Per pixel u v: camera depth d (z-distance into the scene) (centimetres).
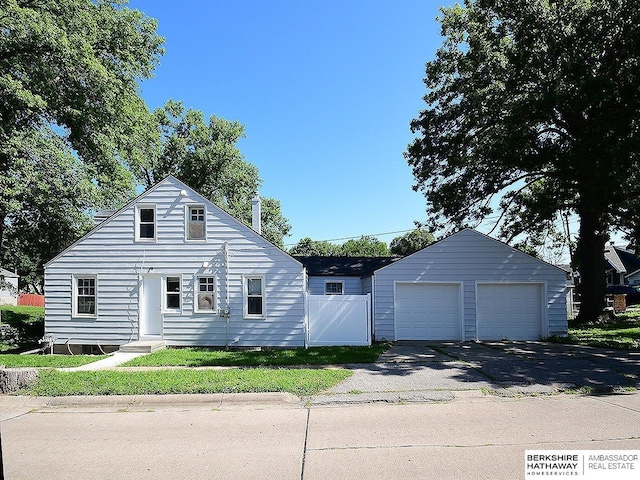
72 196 1744
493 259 1681
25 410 780
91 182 1830
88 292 1599
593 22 1426
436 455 522
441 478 454
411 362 1156
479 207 2280
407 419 683
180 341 1559
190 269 1576
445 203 2236
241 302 1561
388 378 962
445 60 2077
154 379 918
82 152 1992
